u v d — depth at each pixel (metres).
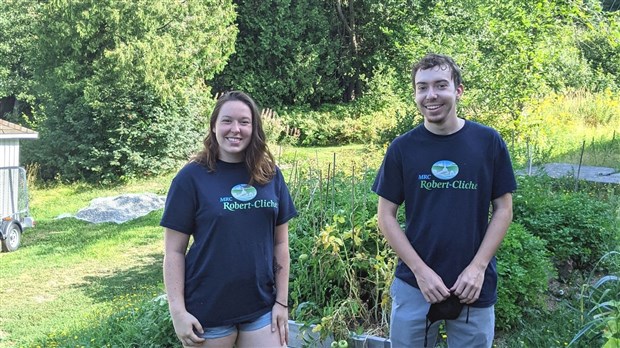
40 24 17.25
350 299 4.02
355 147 20.67
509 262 4.21
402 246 2.77
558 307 4.38
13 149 14.35
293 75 24.00
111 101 17.42
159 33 17.52
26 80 21.48
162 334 4.55
